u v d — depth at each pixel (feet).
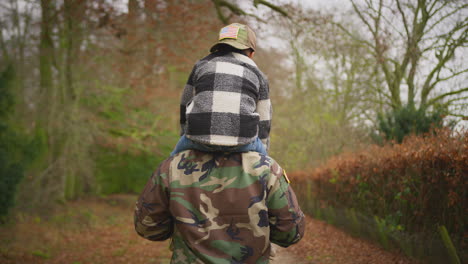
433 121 26.22
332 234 22.99
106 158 53.31
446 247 12.25
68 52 31.60
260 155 4.48
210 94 4.25
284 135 36.60
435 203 13.24
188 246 4.27
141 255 22.45
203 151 4.49
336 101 41.60
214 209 4.25
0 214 23.70
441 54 33.32
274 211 4.39
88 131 35.22
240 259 4.17
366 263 15.47
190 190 4.34
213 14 26.30
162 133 35.32
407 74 37.09
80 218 32.60
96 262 20.86
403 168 15.42
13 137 25.30
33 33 28.07
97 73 32.76
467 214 11.57
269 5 26.96
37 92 30.45
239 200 4.23
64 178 36.06
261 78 4.73
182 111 4.95
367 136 34.35
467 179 11.36
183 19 24.18
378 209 18.57
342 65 40.32
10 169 23.85
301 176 34.63
